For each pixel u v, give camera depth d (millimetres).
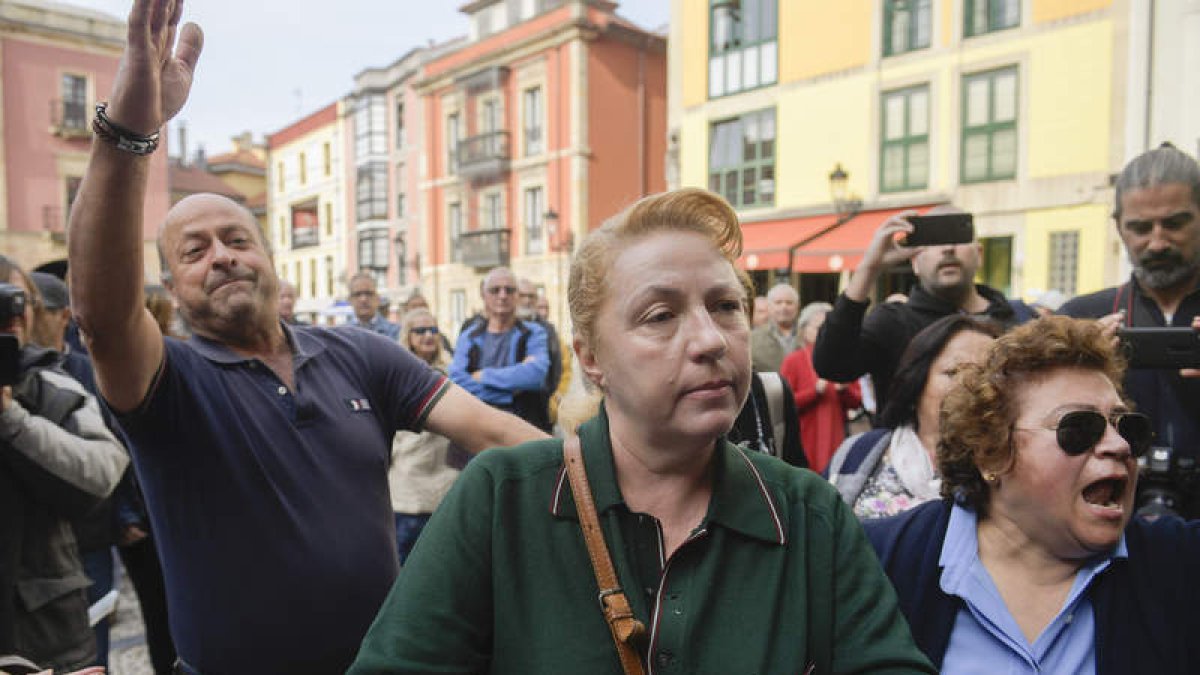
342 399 1881
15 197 24406
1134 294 2459
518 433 1950
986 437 1435
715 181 15766
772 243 13492
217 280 1785
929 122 12539
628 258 1019
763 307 6379
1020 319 2930
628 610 970
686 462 1046
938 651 1471
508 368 4656
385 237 32844
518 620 1005
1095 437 1323
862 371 2857
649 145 22844
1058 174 11156
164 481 1707
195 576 1702
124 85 1382
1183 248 2250
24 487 2129
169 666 2992
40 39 24703
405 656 986
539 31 22250
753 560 1021
